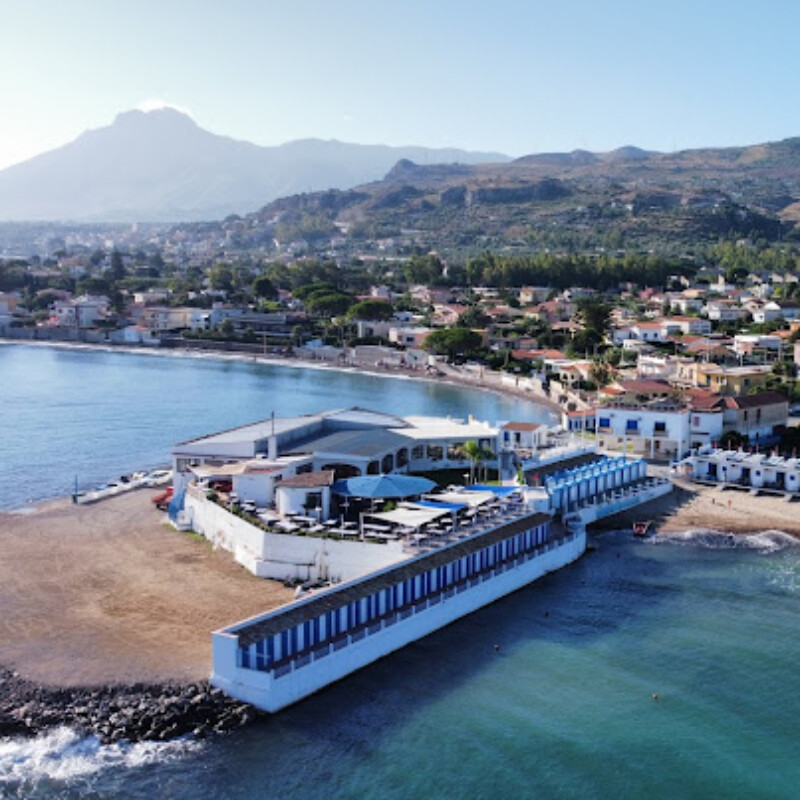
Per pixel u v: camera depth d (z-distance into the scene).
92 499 102.75
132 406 176.75
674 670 63.62
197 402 183.25
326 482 84.12
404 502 84.62
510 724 56.25
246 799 48.84
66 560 80.81
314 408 178.00
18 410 169.50
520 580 78.69
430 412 173.88
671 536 93.19
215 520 85.25
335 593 64.19
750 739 55.28
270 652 58.50
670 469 117.69
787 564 85.62
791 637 69.38
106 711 55.47
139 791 49.19
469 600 72.44
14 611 69.06
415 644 66.69
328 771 51.19
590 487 101.88
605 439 128.88
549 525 85.25
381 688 60.16
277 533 76.38
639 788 50.34
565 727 56.06
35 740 52.94
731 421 129.75
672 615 73.25
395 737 54.56
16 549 84.12
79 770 50.66
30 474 119.69
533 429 123.12
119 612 68.88
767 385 162.75
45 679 58.34
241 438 100.94
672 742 54.69
